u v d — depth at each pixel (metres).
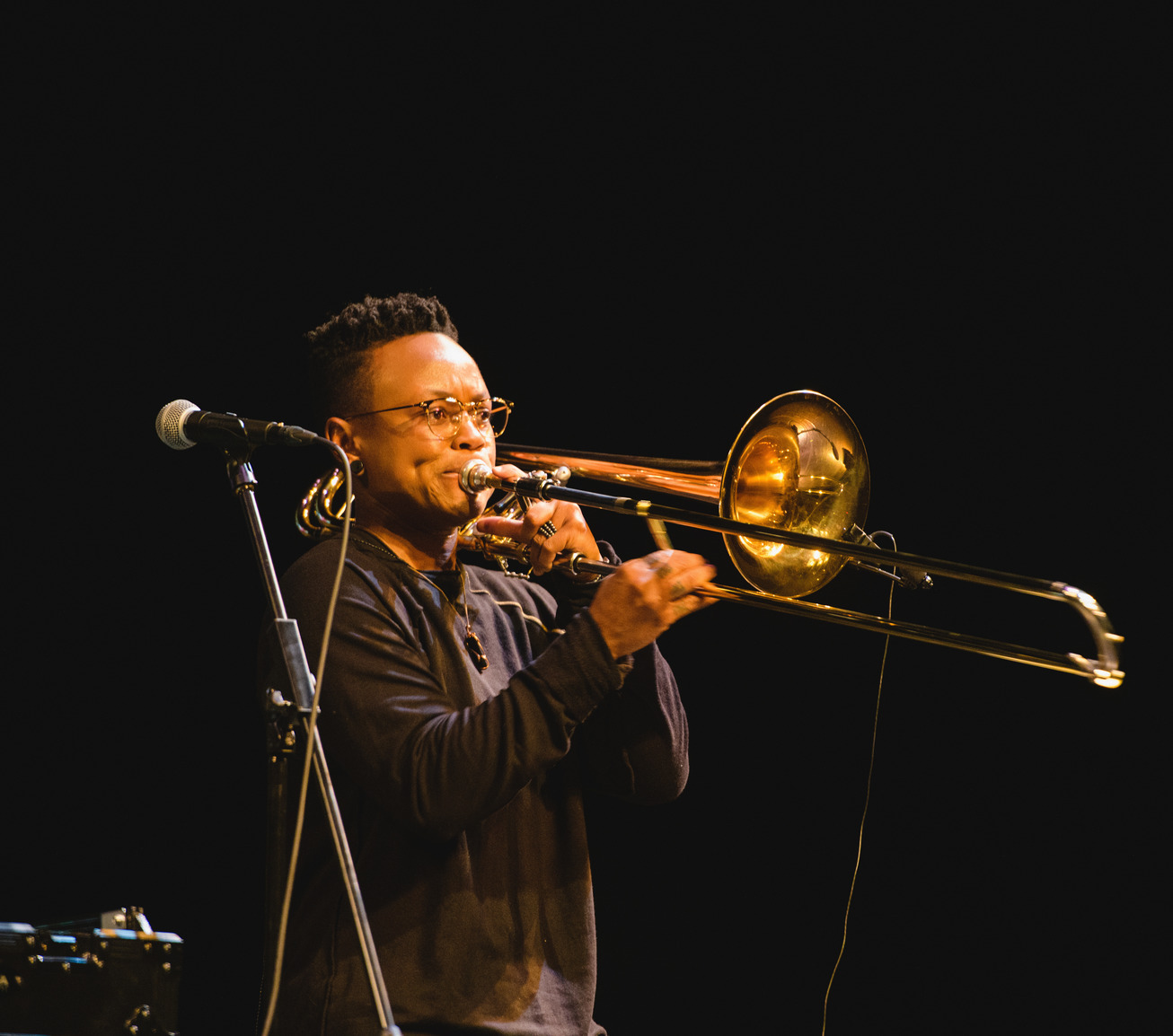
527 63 8.25
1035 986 7.57
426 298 4.15
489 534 3.93
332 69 8.01
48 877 7.25
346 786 3.40
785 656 8.30
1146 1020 7.36
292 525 7.89
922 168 8.17
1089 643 7.73
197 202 7.85
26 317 7.59
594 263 8.54
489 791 3.18
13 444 7.57
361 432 3.84
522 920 3.41
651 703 3.83
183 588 7.79
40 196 7.58
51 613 7.55
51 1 7.46
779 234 8.43
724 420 8.38
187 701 7.70
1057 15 7.80
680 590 3.38
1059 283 7.98
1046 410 7.97
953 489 8.07
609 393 8.48
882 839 7.95
